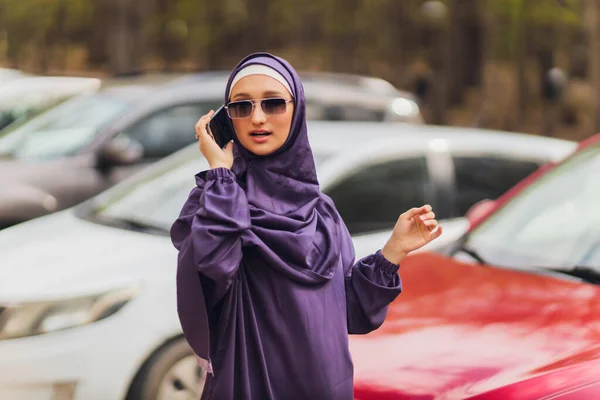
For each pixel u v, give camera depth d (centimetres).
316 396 329
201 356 328
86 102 1088
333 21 3219
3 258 632
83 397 561
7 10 3172
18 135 1065
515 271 501
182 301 323
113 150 995
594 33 1576
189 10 2978
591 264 488
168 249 629
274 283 331
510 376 379
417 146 746
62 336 565
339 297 340
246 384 328
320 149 729
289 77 340
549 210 545
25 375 554
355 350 433
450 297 471
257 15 3319
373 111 1151
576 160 582
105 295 579
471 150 768
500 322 429
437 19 2720
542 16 2353
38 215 948
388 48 3238
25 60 3416
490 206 599
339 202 696
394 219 713
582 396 358
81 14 3058
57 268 602
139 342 576
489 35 2684
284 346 329
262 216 331
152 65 3316
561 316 427
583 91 2772
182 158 779
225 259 317
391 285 348
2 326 566
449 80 2911
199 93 1076
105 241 649
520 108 2783
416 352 415
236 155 346
